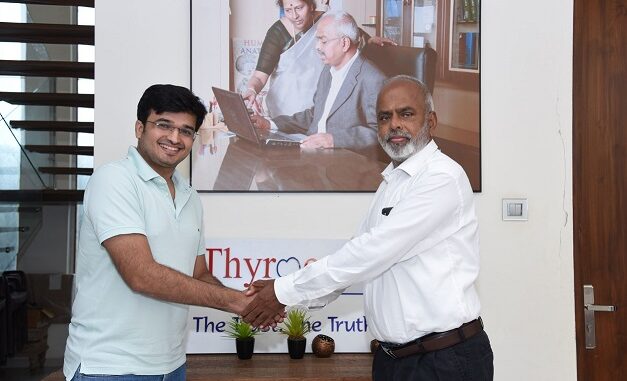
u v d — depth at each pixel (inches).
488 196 104.0
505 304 103.3
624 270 106.9
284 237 102.5
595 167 107.8
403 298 68.6
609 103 108.2
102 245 63.7
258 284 74.5
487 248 103.7
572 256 104.0
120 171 65.3
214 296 68.7
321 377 83.7
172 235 67.4
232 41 102.0
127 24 102.9
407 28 102.5
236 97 101.9
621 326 106.6
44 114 215.5
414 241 68.0
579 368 106.3
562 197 104.0
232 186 101.9
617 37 108.4
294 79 102.1
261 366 90.7
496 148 104.1
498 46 104.5
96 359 62.8
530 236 104.0
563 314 103.7
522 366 103.3
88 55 225.0
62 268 264.1
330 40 102.0
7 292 199.9
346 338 100.7
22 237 236.2
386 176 77.7
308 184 102.2
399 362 69.4
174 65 103.0
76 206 265.9
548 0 105.0
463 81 102.9
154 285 62.5
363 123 102.0
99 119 102.3
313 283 70.5
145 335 64.4
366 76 102.0
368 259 68.0
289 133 102.1
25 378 190.4
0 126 181.6
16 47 182.2
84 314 64.5
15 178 204.7
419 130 72.4
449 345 66.5
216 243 101.5
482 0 104.1
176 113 66.3
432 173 69.4
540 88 104.7
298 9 102.0
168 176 70.6
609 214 107.3
